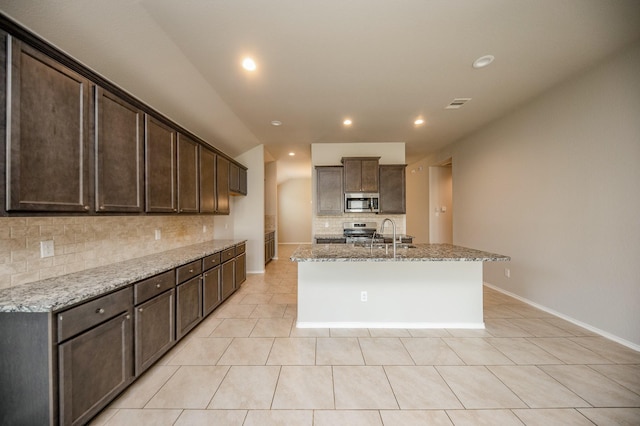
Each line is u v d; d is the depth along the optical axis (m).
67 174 1.55
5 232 1.52
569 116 2.80
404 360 2.16
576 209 2.75
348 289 2.79
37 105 1.39
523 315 3.04
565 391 1.78
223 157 4.04
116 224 2.34
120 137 1.97
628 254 2.31
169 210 2.59
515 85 2.90
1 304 1.28
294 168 8.12
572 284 2.81
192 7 1.74
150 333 1.98
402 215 5.16
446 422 1.53
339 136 4.73
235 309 3.30
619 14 1.84
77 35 1.67
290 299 3.67
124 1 1.65
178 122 3.14
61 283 1.65
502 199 3.81
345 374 1.98
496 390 1.80
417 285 2.77
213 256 3.09
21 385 1.30
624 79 2.31
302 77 2.69
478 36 2.08
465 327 2.74
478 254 2.54
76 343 1.40
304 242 10.15
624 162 2.33
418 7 1.77
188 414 1.59
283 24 1.92
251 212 5.28
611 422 1.53
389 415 1.58
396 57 2.35
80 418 1.42
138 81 2.27
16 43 1.29
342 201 4.90
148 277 1.96
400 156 5.12
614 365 2.06
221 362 2.14
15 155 1.28
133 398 1.72
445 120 3.92
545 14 1.85
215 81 2.74
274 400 1.71
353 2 1.73
